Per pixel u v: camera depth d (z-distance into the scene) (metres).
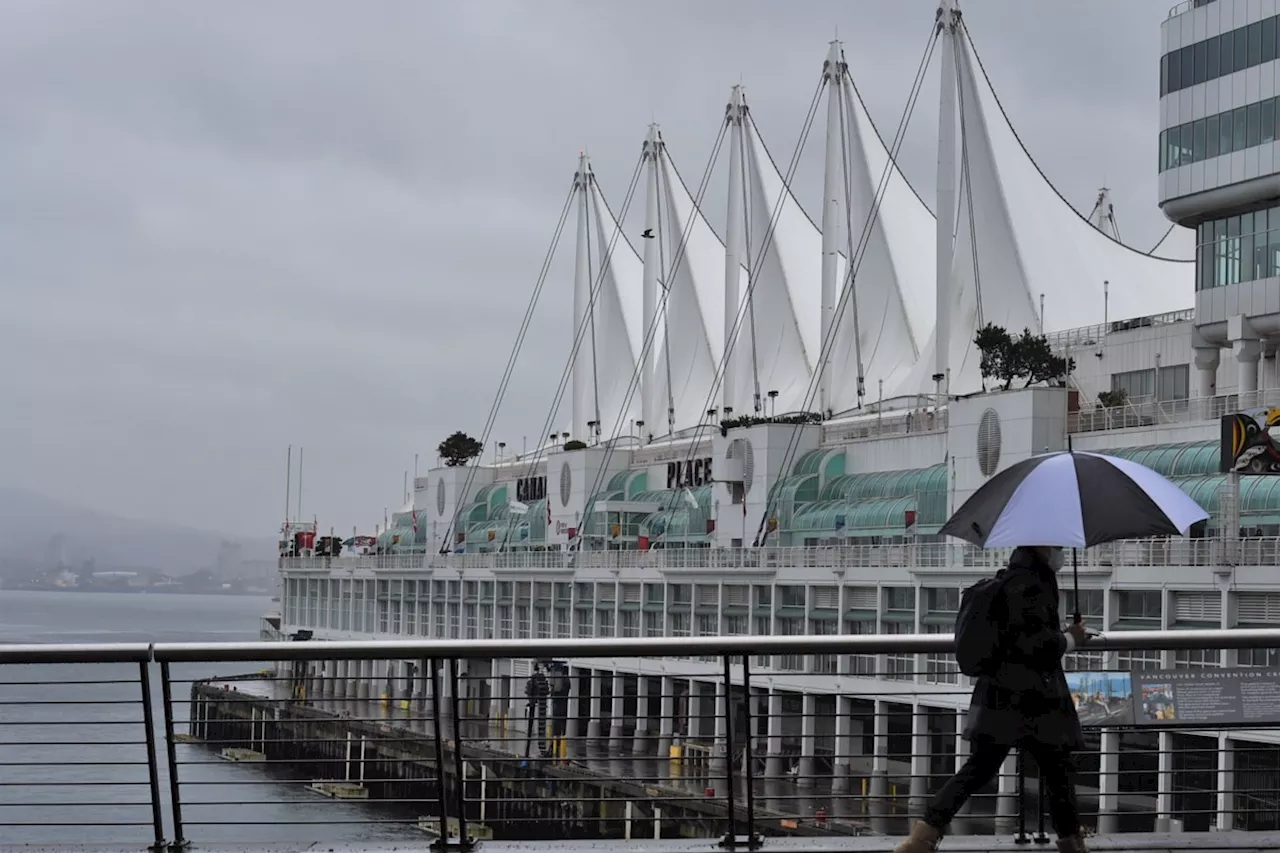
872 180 106.00
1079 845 9.46
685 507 93.38
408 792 55.78
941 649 10.58
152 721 11.26
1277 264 56.97
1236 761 39.53
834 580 65.25
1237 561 47.16
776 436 83.00
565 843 11.52
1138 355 69.44
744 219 123.69
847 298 106.38
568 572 88.00
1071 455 9.68
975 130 94.19
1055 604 9.38
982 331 71.44
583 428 139.12
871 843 11.45
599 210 137.38
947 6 91.62
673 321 127.38
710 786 45.16
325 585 125.62
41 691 66.25
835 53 104.69
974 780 9.65
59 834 33.03
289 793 42.09
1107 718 10.90
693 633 75.69
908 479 72.56
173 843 11.45
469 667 75.56
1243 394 56.44
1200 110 58.59
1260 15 56.09
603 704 80.88
